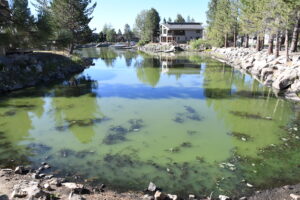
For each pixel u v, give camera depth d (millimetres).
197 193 6652
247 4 30312
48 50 33500
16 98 15875
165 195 6203
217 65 33281
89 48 83188
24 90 18000
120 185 6938
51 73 22984
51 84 20516
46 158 8430
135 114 12977
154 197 6223
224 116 12734
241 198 6348
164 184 7043
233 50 43250
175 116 12703
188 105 14664
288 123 11844
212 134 10531
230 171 7746
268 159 8500
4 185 6191
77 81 22141
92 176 7367
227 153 8914
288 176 7477
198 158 8547
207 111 13547
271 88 18844
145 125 11453
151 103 15039
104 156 8617
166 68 30969
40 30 21922
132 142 9727
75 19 36812
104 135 10352
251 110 13789
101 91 18156
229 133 10664
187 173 7621
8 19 20562
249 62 29031
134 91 18203
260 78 22859
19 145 9414
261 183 7117
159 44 75500
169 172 7656
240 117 12664
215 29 54344
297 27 26422
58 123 11680
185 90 18578
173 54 53375
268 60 25219
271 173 7641
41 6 38531
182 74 26078
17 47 22812
